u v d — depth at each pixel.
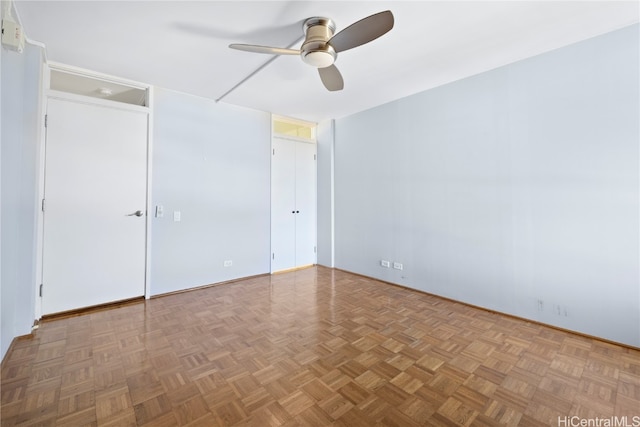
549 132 2.51
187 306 3.01
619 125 2.18
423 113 3.44
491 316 2.78
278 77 2.99
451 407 1.56
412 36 2.24
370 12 1.95
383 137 3.91
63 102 2.69
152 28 2.13
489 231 2.90
